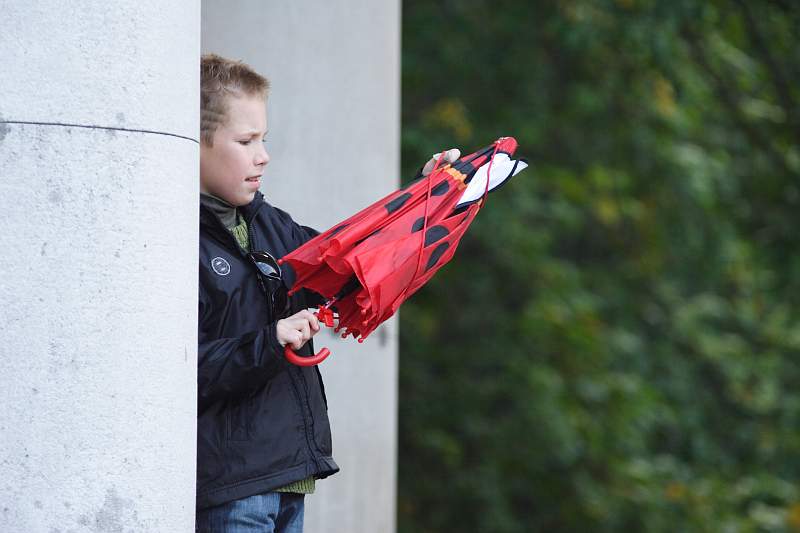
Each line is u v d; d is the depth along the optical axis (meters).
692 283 35.09
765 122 27.88
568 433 28.89
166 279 6.52
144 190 6.43
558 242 33.09
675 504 30.27
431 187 7.89
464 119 27.14
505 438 29.16
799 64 25.89
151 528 6.48
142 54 6.45
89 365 6.31
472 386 29.47
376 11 12.20
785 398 35.50
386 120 12.34
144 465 6.45
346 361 12.15
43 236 6.27
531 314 29.48
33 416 6.25
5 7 6.29
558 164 30.72
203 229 7.57
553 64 29.05
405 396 29.28
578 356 30.38
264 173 11.70
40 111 6.29
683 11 24.72
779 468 34.69
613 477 30.03
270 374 7.21
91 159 6.33
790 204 28.59
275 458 7.41
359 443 12.23
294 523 7.75
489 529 28.67
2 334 6.24
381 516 12.42
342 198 11.96
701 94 29.02
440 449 28.22
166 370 6.53
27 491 6.25
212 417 7.38
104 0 6.37
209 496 7.29
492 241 28.36
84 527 6.30
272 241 8.09
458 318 30.11
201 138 7.59
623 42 25.73
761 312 35.75
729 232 31.16
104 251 6.34
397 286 7.34
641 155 29.47
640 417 30.70
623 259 33.22
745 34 26.91
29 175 6.27
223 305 7.48
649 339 34.19
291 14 11.76
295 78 11.77
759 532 31.50
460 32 28.09
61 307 6.28
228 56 11.64
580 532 29.86
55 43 6.31
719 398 35.75
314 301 8.16
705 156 29.97
